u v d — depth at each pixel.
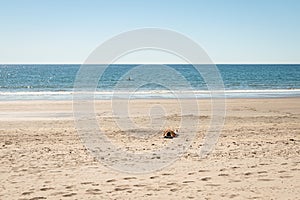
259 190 6.47
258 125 14.59
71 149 10.14
